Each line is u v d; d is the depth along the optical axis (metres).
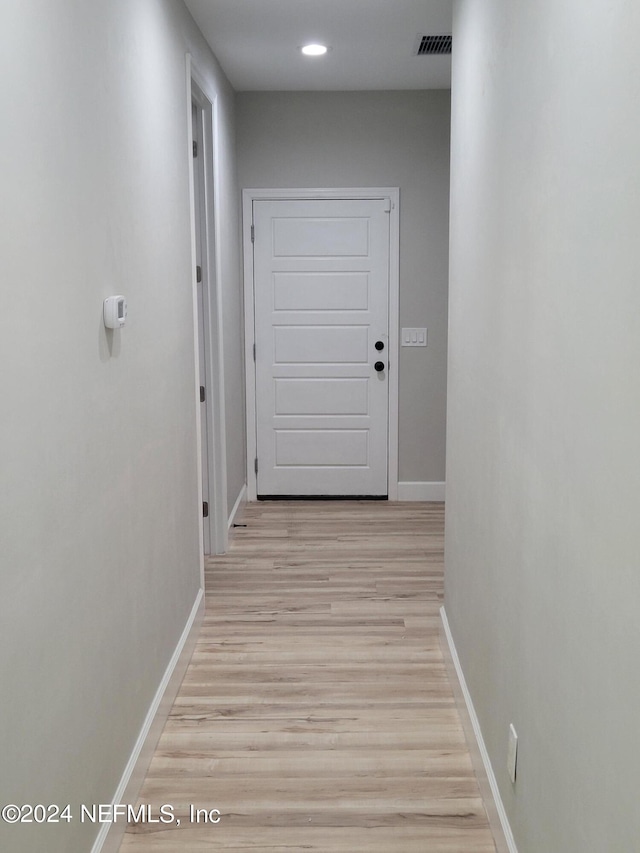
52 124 1.75
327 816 2.41
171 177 3.09
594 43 1.38
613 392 1.29
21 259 1.56
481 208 2.47
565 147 1.55
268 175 5.41
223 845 2.29
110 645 2.21
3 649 1.48
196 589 3.66
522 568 1.95
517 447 1.99
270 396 5.66
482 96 2.45
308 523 5.22
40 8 1.68
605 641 1.34
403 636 3.62
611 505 1.31
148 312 2.67
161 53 2.94
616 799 1.29
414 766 2.66
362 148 5.38
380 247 5.49
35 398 1.63
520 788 2.00
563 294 1.58
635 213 1.20
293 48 4.25
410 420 5.67
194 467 3.59
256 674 3.28
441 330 5.57
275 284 5.55
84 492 1.96
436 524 5.19
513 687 2.07
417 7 3.58
